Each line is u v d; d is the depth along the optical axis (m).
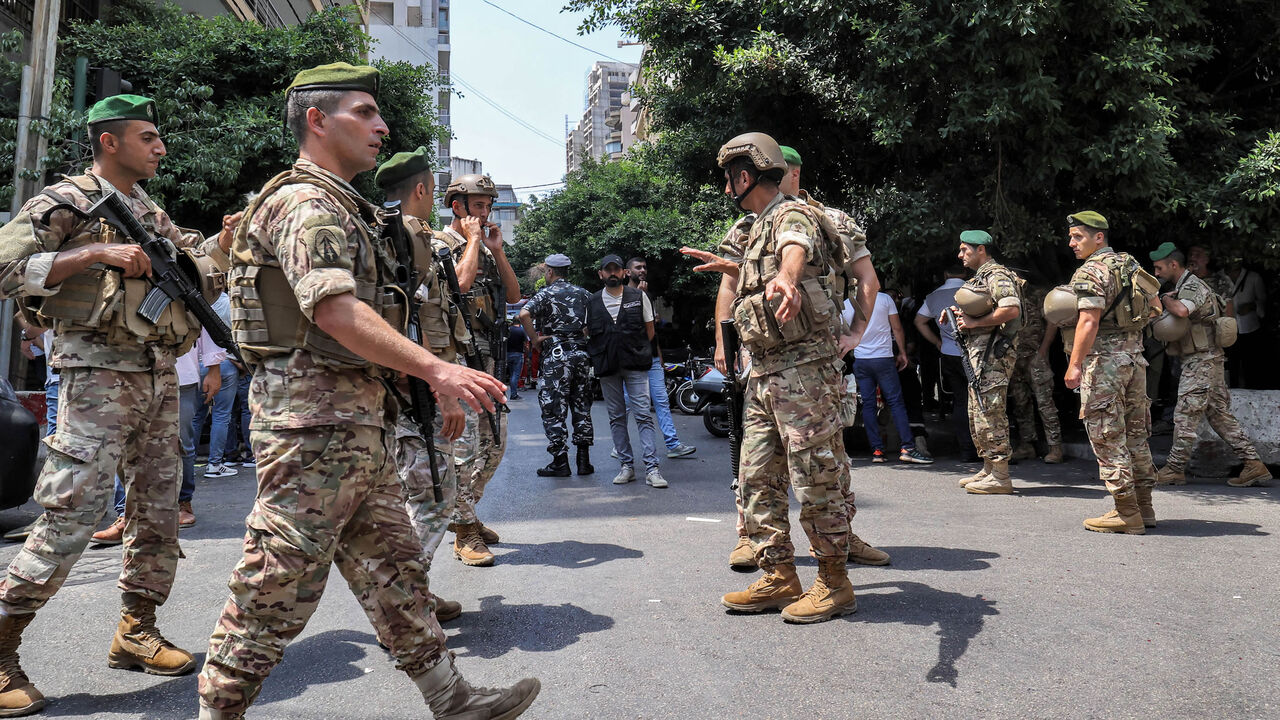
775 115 9.66
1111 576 4.13
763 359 3.62
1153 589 3.91
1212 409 6.64
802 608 3.55
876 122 8.08
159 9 14.71
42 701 2.83
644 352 7.14
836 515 3.57
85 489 2.91
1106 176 7.64
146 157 3.26
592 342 7.34
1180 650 3.16
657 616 3.68
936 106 7.89
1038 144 7.73
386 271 2.35
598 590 4.07
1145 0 7.28
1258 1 7.86
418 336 2.62
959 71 7.46
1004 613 3.60
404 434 3.51
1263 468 6.56
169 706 2.85
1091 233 5.25
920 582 4.09
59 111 8.77
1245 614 3.55
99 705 2.86
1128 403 5.16
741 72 9.00
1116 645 3.22
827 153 9.77
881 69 7.79
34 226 2.94
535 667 3.13
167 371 3.18
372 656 3.26
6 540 5.28
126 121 3.21
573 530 5.41
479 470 4.71
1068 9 7.20
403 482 3.56
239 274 2.21
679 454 8.80
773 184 3.72
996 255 8.53
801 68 8.83
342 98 2.33
